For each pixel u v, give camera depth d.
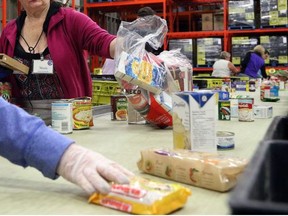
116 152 0.90
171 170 0.65
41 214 0.50
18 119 0.62
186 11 6.97
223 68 5.43
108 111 1.84
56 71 1.65
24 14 1.74
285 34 6.08
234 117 1.51
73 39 1.68
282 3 5.80
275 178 0.42
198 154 0.66
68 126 1.19
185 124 0.77
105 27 6.66
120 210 0.51
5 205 0.54
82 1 6.23
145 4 5.89
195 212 0.50
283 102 2.10
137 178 0.56
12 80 1.66
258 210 0.27
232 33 6.22
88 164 0.57
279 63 5.91
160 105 1.20
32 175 0.71
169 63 1.24
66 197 0.58
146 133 1.18
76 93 1.69
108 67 2.61
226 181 0.58
